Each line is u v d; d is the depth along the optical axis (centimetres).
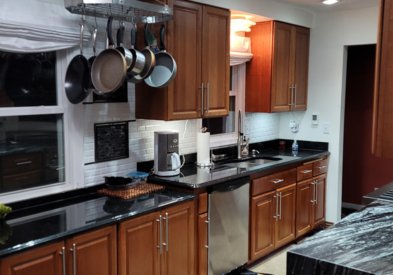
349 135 551
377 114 92
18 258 194
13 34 237
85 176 293
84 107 289
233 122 441
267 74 418
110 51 252
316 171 446
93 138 297
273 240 386
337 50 454
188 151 380
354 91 541
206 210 307
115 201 272
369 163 540
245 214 346
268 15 394
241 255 346
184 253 290
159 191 300
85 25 273
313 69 473
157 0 266
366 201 276
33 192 263
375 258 160
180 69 309
